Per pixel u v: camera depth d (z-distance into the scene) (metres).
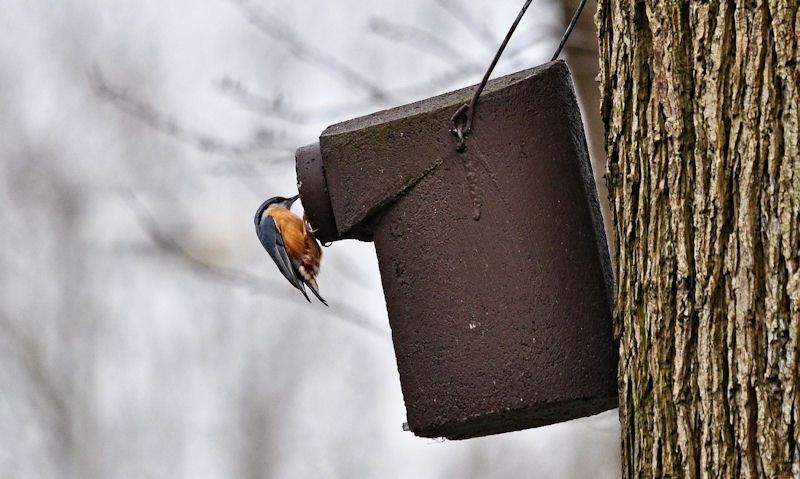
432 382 8.62
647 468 6.88
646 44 7.24
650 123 7.12
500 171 8.52
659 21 7.11
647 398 6.93
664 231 6.96
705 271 6.70
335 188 8.92
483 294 8.48
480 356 8.45
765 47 6.64
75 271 28.91
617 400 8.41
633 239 7.18
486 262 8.49
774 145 6.52
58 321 28.53
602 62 7.59
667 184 6.97
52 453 27.03
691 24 6.97
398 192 8.71
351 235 9.05
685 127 6.93
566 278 8.39
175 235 18.03
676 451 6.72
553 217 8.45
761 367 6.41
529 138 8.52
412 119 8.70
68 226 29.50
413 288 8.70
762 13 6.67
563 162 8.52
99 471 27.00
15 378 27.73
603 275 8.48
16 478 26.64
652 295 6.97
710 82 6.82
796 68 6.52
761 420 6.37
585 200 8.54
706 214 6.75
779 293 6.40
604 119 7.55
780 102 6.55
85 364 28.06
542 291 8.38
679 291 6.82
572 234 8.44
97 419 27.69
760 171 6.55
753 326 6.47
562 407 8.48
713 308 6.64
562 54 14.04
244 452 26.70
